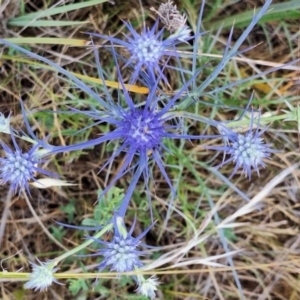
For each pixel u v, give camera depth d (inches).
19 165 7.2
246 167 7.5
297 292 11.7
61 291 11.5
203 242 11.4
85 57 11.0
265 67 11.6
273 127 11.4
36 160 7.4
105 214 10.2
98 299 11.4
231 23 10.9
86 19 10.8
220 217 11.9
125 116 7.2
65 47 10.6
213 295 12.0
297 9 10.7
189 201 11.9
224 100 11.1
